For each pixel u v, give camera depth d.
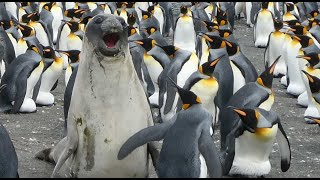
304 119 7.54
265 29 13.14
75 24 9.84
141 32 10.53
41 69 7.68
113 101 4.60
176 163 4.32
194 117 4.41
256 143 5.21
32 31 9.59
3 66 9.04
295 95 8.81
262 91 5.71
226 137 5.59
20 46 9.45
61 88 9.34
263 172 5.34
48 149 5.66
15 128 6.93
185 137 4.34
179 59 7.28
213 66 6.32
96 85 4.59
